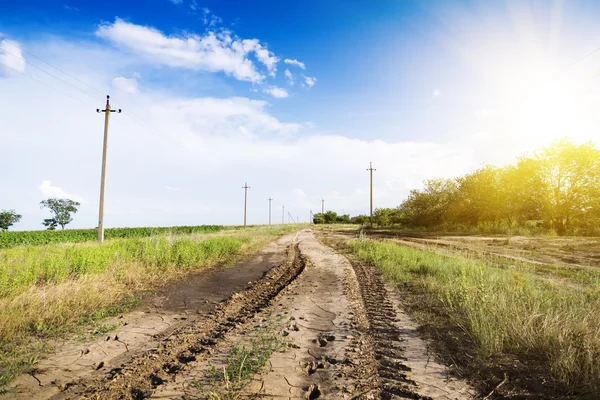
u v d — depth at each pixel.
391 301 7.69
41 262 9.55
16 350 4.73
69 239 26.05
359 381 3.91
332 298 8.06
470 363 4.34
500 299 5.89
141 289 9.05
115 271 9.84
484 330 4.81
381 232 38.50
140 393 3.61
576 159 25.73
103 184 18.41
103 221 18.20
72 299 6.95
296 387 3.73
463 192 34.22
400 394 3.61
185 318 6.56
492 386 3.75
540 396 3.47
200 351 4.80
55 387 3.74
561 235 25.67
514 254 15.23
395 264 12.56
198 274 11.65
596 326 4.71
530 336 4.65
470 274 9.09
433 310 6.79
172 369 4.19
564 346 4.24
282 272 12.20
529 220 30.73
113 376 4.00
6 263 8.88
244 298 8.29
